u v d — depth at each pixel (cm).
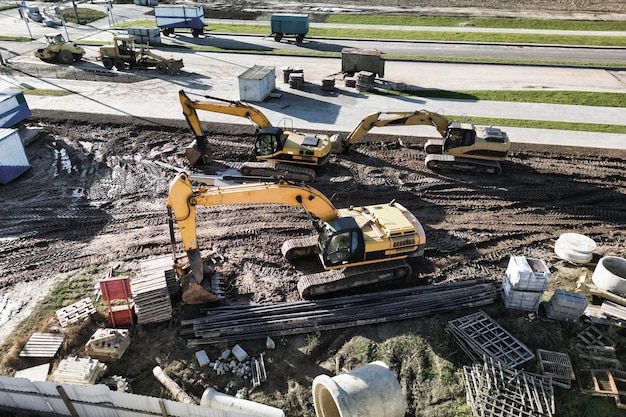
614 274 1666
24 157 2402
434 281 1734
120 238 1970
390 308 1568
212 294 1590
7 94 2755
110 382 1313
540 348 1444
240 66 4209
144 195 2270
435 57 4394
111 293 1474
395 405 1140
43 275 1758
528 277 1518
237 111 2422
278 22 4875
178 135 2852
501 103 3334
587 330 1498
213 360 1402
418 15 5866
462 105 3306
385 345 1455
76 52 4172
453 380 1345
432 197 2286
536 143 2756
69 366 1312
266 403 1283
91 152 2642
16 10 6444
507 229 2048
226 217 2119
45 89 3528
